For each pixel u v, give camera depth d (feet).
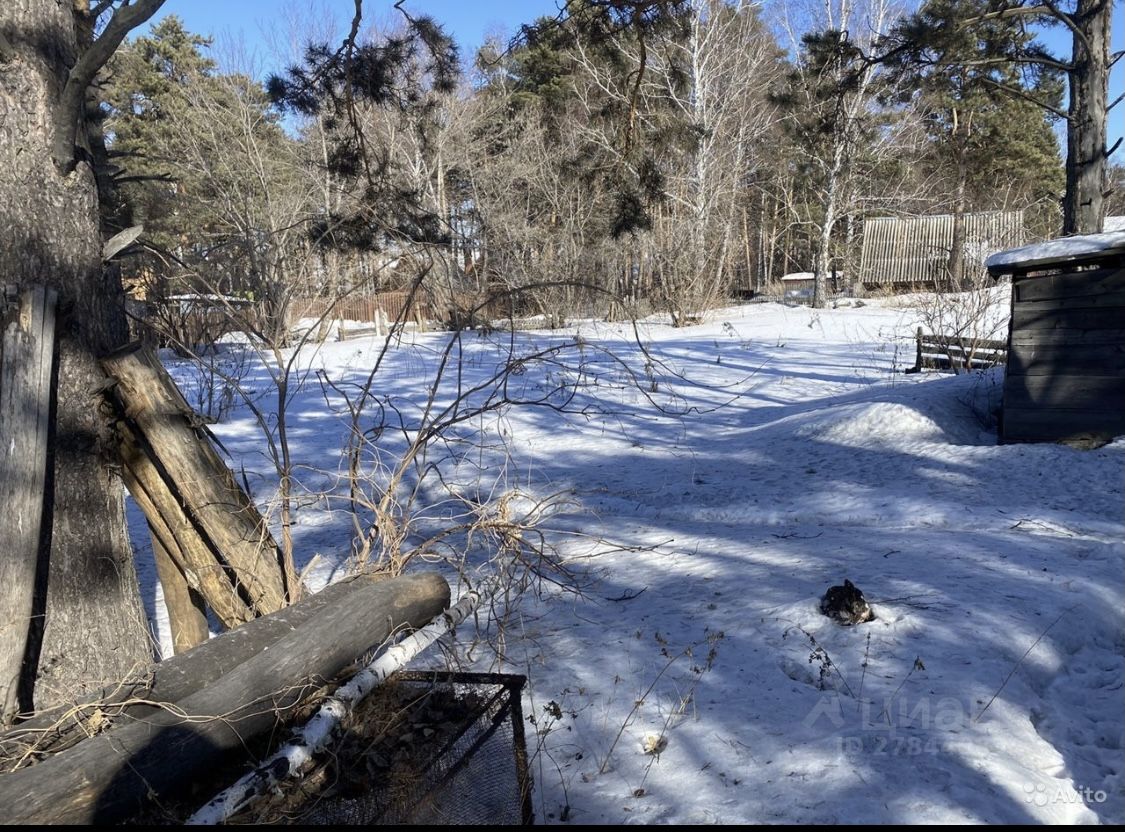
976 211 123.13
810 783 11.43
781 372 56.95
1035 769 11.73
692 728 13.38
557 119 98.48
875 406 36.19
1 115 12.86
